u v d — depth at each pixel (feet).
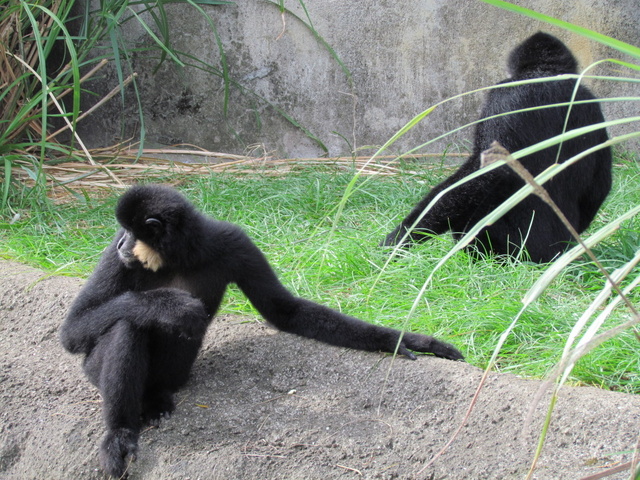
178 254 20.27
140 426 19.26
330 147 50.44
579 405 18.17
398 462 17.69
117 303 19.20
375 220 34.22
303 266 27.94
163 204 19.97
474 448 17.75
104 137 50.78
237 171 44.88
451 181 30.48
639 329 21.80
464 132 49.26
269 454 18.17
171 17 49.08
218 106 50.19
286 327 21.90
